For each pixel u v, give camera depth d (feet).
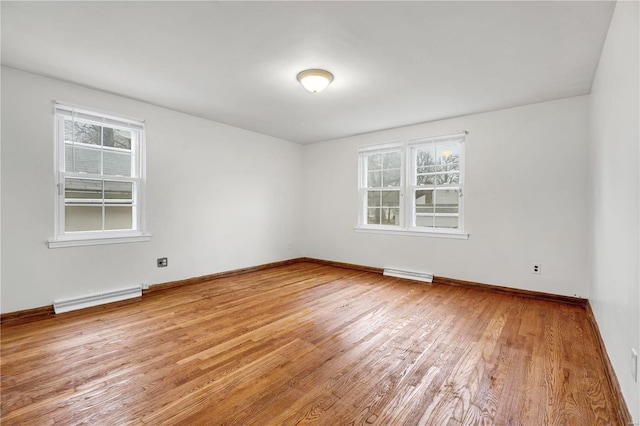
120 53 8.23
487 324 9.14
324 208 18.62
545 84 10.07
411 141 14.93
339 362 6.89
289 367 6.67
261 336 8.25
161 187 12.64
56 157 10.02
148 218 12.25
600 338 7.76
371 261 16.49
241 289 12.89
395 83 10.05
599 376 6.34
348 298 11.70
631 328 4.88
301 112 13.16
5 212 9.07
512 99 11.43
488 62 8.60
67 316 9.61
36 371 6.40
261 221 16.89
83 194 10.71
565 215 11.27
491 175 12.77
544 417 5.10
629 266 5.10
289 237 18.69
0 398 5.49
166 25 6.94
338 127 15.53
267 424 4.91
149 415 5.10
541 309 10.49
